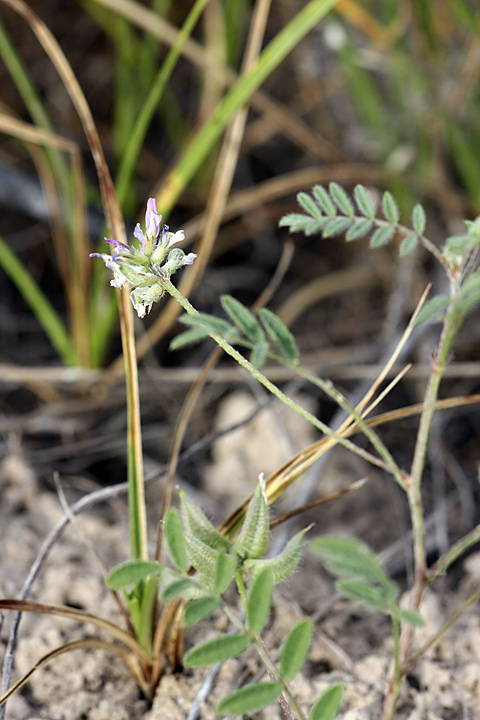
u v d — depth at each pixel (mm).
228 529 412
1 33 542
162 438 598
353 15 637
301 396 594
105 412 605
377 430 600
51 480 524
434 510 525
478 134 688
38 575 462
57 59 459
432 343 636
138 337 667
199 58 633
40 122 571
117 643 438
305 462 410
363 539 500
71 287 583
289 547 379
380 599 350
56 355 669
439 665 430
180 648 421
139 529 419
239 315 367
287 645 357
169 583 365
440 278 670
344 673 428
